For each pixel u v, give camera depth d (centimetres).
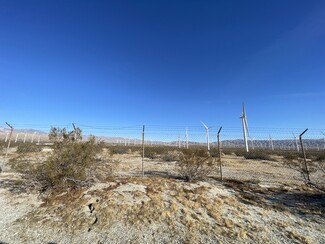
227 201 840
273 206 817
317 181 1330
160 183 1026
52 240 534
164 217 666
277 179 1380
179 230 593
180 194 872
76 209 693
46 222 624
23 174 1009
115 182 994
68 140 953
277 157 3281
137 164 1977
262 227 623
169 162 2203
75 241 531
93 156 997
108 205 716
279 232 594
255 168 1944
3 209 717
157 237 556
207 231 590
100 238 547
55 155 900
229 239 547
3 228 588
